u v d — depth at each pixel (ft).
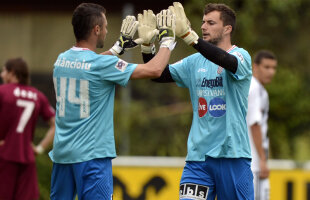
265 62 83.87
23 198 88.22
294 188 98.37
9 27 169.27
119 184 98.27
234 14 62.34
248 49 148.97
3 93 88.02
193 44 57.72
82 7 58.49
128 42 62.75
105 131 57.93
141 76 57.57
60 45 168.66
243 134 60.70
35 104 90.27
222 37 61.67
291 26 153.48
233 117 59.93
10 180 87.40
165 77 64.39
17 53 168.76
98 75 57.21
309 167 98.89
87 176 57.31
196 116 62.18
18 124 88.12
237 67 58.18
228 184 60.44
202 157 60.70
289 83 149.07
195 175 61.31
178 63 64.49
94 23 58.34
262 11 152.05
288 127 149.89
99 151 57.41
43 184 111.34
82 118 57.41
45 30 168.86
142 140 149.48
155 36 63.87
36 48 168.66
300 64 155.94
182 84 64.49
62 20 168.86
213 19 61.41
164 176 98.58
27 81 90.48
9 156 87.20
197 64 62.39
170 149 147.23
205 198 60.90
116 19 159.94
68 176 58.59
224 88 60.08
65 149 57.72
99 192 57.31
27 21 169.27
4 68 90.12
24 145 88.74
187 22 59.21
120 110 152.05
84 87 57.26
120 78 57.26
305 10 155.02
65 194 59.00
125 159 98.89
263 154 81.92
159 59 57.88
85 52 58.03
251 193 61.67
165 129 151.84
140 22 63.31
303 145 146.72
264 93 83.51
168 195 98.27
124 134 149.18
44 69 168.04
